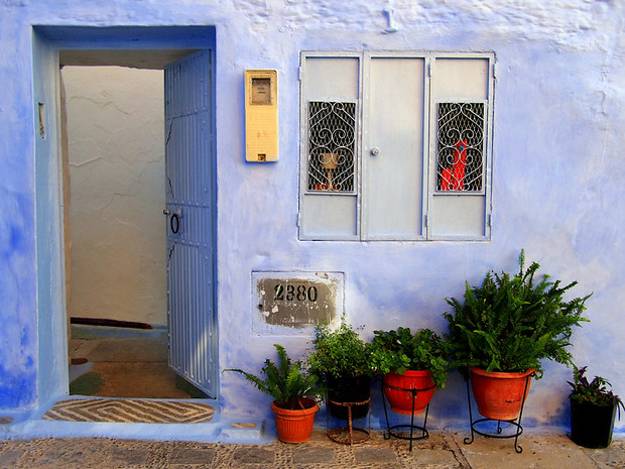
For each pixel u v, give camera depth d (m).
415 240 4.74
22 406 4.77
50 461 4.26
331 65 4.67
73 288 7.23
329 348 4.55
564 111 4.71
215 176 4.90
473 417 4.82
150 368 6.05
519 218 4.75
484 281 4.68
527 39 4.67
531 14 4.66
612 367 4.82
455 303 4.61
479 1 4.65
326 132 4.70
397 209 4.75
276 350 4.75
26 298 4.70
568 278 4.78
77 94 7.12
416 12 4.64
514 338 4.38
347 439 4.61
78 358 6.30
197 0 4.59
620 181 4.74
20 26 4.59
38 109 4.74
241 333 4.74
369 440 4.62
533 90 4.70
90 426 4.66
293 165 4.67
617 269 4.78
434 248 4.73
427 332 4.65
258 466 4.24
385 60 4.69
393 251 4.73
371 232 4.75
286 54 4.62
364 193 4.72
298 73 4.63
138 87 7.09
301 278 4.72
